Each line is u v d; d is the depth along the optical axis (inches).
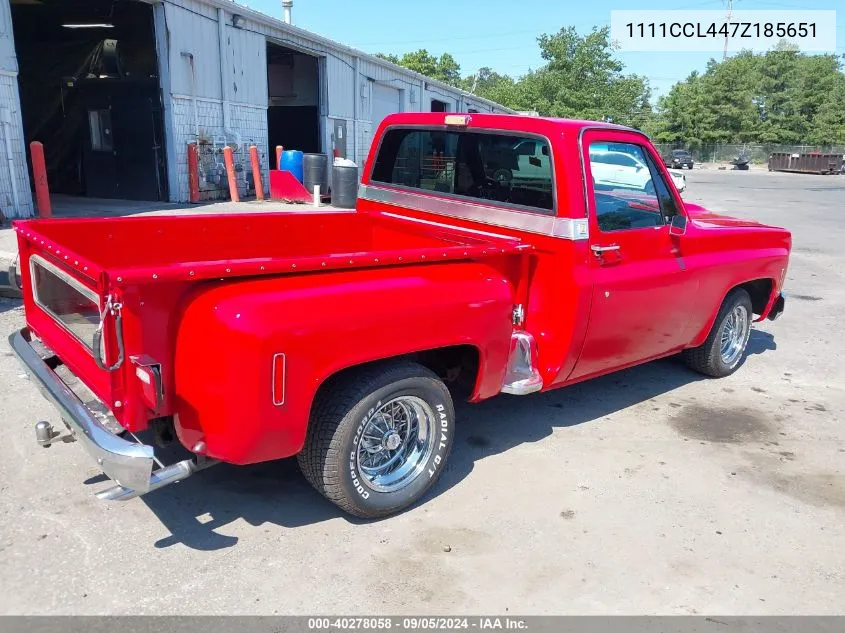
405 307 124.0
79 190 622.8
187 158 594.6
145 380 102.0
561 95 2252.7
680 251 182.4
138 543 125.5
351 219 196.4
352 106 906.1
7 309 262.4
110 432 107.5
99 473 148.2
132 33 567.8
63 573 116.3
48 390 122.7
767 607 116.5
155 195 593.9
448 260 138.7
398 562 123.3
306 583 116.7
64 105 605.9
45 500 137.4
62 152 618.2
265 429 110.4
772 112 2982.3
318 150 857.5
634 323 172.4
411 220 187.0
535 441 174.9
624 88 2282.2
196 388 108.1
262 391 108.3
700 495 152.0
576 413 194.4
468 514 139.9
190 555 122.7
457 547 128.6
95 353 103.3
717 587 121.0
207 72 610.2
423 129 185.9
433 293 129.6
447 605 113.0
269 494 144.6
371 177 205.3
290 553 124.6
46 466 149.8
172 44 561.9
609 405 201.6
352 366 126.5
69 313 124.8
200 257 170.1
